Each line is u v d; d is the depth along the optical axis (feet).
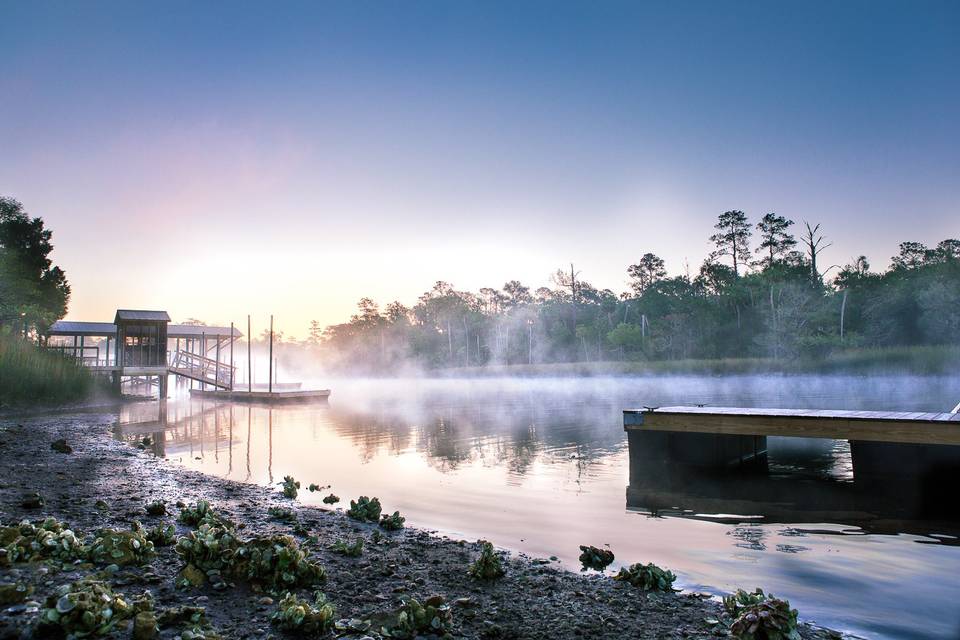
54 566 14.48
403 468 38.29
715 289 294.05
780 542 21.79
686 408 39.99
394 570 17.81
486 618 14.37
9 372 75.66
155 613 12.67
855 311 224.94
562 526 24.09
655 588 16.66
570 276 313.94
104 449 41.04
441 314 349.82
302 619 12.43
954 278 189.16
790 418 34.06
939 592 16.48
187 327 139.33
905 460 31.63
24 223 150.61
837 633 13.79
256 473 36.60
